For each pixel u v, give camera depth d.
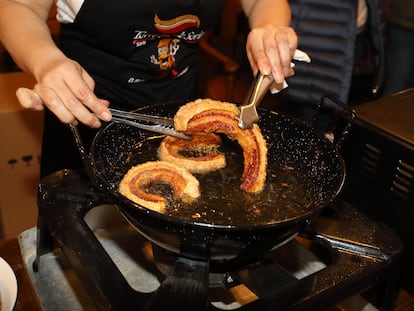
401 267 0.79
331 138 0.91
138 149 0.78
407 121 0.81
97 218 0.81
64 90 0.65
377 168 0.81
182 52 1.01
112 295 0.57
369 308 0.71
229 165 0.77
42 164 1.12
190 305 0.54
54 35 1.52
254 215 0.66
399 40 1.50
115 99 1.02
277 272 0.65
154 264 0.74
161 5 0.88
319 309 0.61
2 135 1.33
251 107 0.68
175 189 0.68
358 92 1.62
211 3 0.94
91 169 0.60
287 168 0.75
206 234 0.53
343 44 1.43
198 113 0.70
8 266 0.63
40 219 0.73
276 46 0.74
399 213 0.79
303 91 1.50
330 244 0.67
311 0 1.42
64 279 0.73
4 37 0.77
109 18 0.88
